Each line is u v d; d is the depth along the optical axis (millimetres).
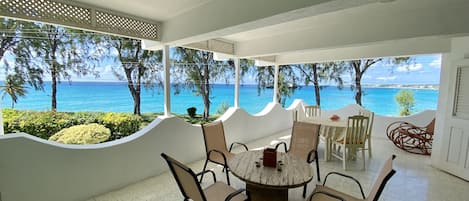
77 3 2342
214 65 10820
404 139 5348
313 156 3135
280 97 12297
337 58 4949
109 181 2818
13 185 2117
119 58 8234
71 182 2500
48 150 2316
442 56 3570
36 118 6148
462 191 2879
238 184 3049
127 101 8711
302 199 2645
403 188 2969
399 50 4031
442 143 3557
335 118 4734
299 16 1898
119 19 2723
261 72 12117
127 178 2996
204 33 2518
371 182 3143
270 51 4148
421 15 2535
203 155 4105
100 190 2740
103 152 2734
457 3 2316
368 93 11320
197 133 3980
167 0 2342
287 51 3861
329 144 4039
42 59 6598
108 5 2479
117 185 2896
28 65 6332
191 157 3896
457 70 3283
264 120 5895
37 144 2242
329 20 3061
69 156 2467
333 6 1667
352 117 3619
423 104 10414
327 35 3305
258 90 12086
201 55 10258
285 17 1924
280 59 6250
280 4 1830
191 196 1860
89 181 2639
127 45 8281
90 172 2641
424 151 4617
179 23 2871
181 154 3719
